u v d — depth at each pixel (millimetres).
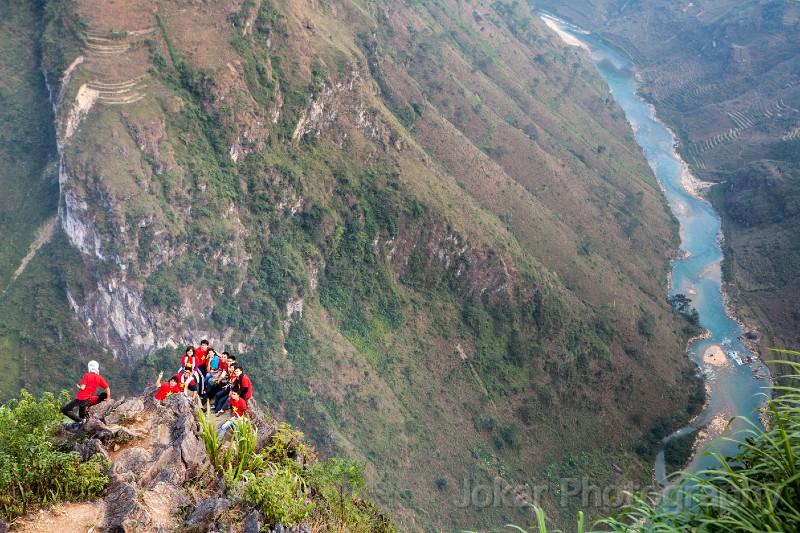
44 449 9188
